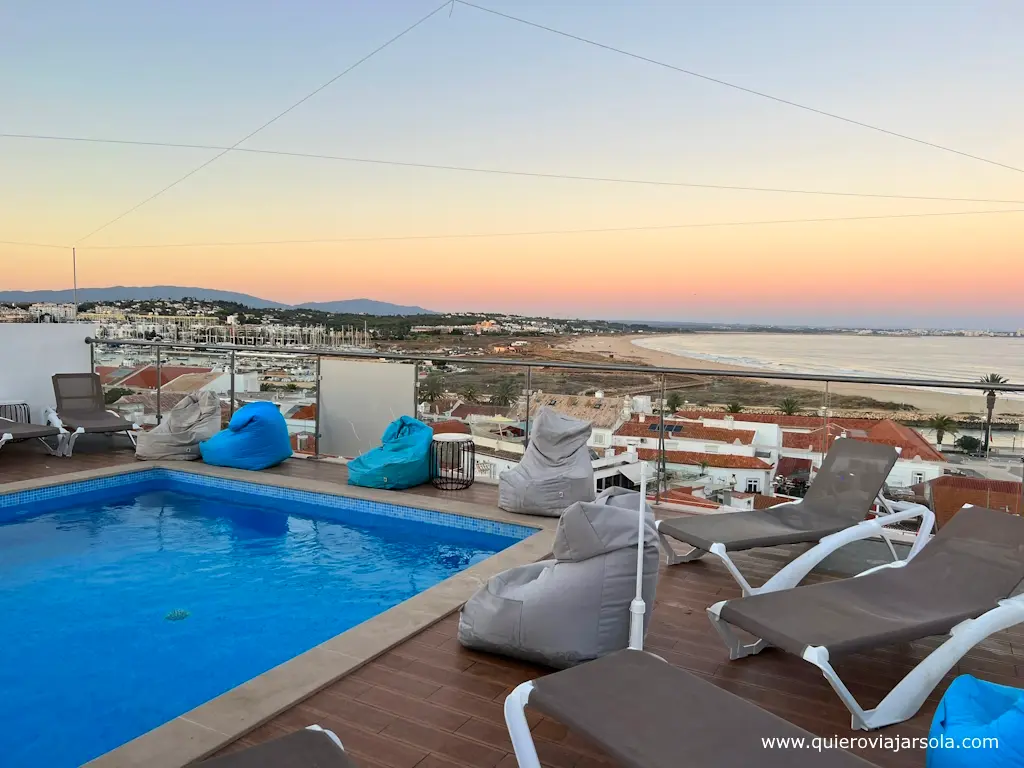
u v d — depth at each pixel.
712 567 4.18
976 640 2.55
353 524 5.71
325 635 3.56
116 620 3.72
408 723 2.39
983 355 15.34
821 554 3.50
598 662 2.06
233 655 3.32
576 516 2.75
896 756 2.23
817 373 4.67
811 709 2.53
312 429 7.21
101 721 2.73
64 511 5.92
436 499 5.67
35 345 8.02
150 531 5.40
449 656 2.93
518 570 3.05
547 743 2.28
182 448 7.01
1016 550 2.93
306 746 1.71
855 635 2.42
